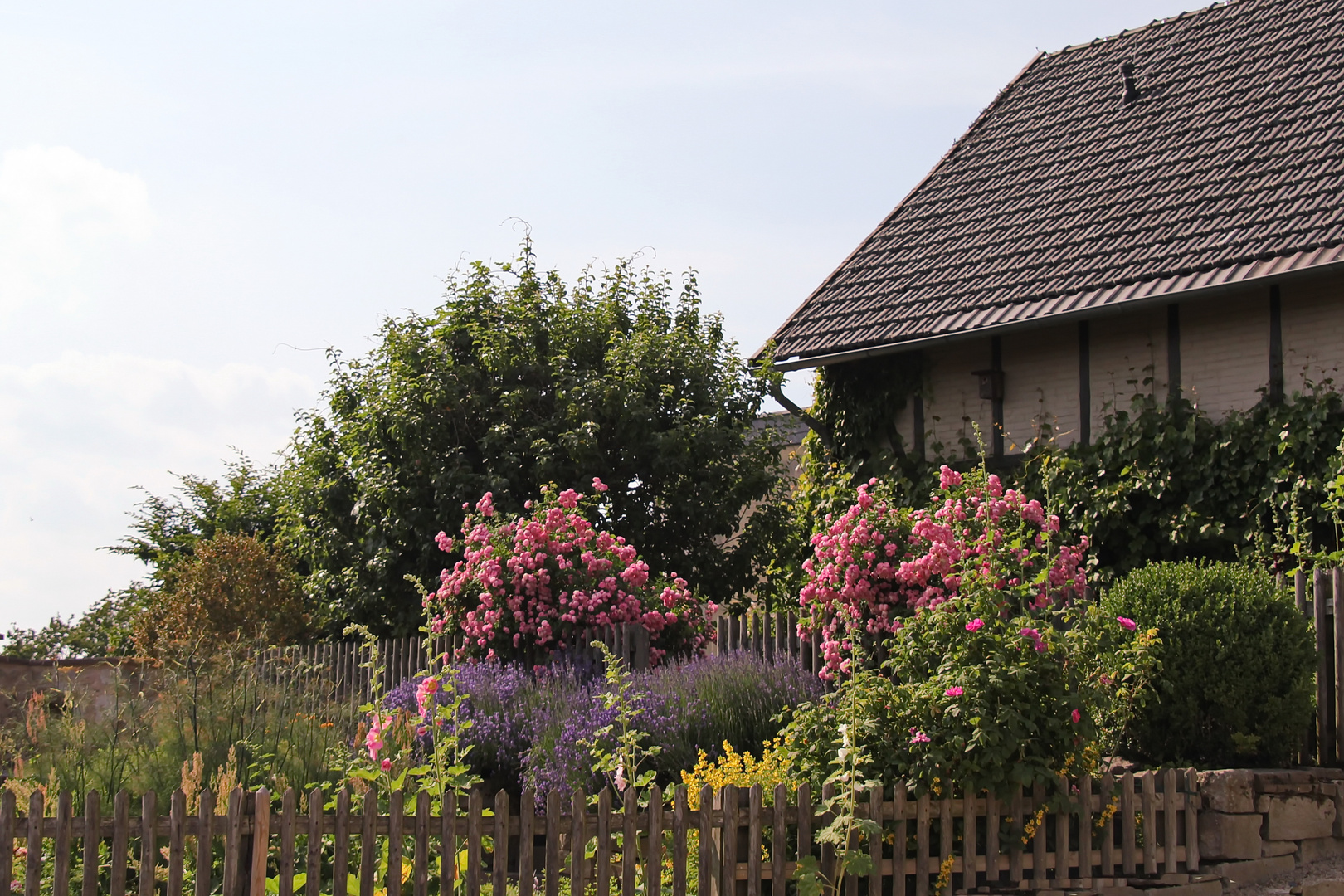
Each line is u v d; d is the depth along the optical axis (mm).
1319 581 7672
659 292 18328
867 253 15125
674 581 12664
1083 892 6629
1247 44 14867
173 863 5758
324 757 8531
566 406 15969
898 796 6352
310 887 5852
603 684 9914
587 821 6039
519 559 12273
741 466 16500
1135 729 7652
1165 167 13422
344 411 17906
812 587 9828
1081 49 17031
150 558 26047
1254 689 7336
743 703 8922
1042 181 14570
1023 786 6621
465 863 6879
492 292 17531
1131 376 12109
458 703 8180
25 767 8297
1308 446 10633
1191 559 11312
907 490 13484
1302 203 11500
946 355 13555
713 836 6234
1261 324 11281
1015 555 8430
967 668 6539
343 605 16969
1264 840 7066
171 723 8695
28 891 5715
